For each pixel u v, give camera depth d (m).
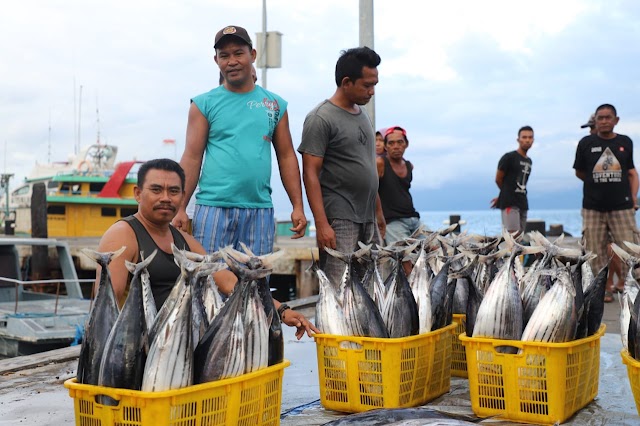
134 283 3.41
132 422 3.28
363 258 4.95
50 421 4.65
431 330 4.82
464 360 5.61
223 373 3.48
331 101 5.88
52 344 10.69
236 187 5.36
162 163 4.33
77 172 31.58
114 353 3.35
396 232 8.23
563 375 4.22
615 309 9.31
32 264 20.41
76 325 11.08
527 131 10.95
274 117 5.62
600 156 9.70
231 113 5.41
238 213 5.38
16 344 10.79
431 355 4.71
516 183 11.05
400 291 4.57
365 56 5.73
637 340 4.05
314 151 5.71
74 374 6.14
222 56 5.41
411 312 4.57
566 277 4.29
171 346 3.27
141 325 3.38
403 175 8.33
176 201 4.32
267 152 5.55
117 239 4.19
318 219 5.71
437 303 4.88
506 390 4.31
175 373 3.28
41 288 20.28
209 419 3.42
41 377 6.03
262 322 3.68
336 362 4.57
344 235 5.79
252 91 5.56
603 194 9.72
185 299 3.31
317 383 5.55
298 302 10.70
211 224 5.35
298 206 5.73
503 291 4.34
